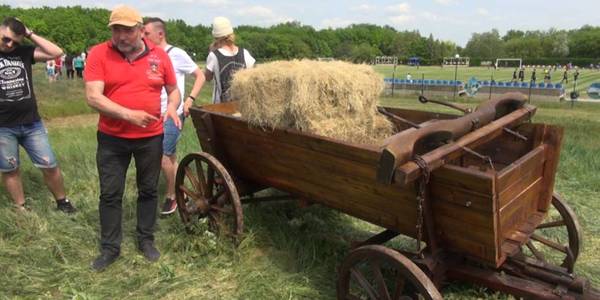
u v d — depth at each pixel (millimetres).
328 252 4238
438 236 3049
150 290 3695
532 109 3611
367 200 3314
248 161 4227
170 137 4812
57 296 3629
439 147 2881
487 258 2846
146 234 4176
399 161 2609
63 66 33188
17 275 3764
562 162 6609
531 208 3336
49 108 18031
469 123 3145
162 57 3871
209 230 4426
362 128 3797
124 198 5371
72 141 8977
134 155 3936
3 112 4535
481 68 90250
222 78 5273
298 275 3848
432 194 2908
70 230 4477
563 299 2957
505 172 2707
